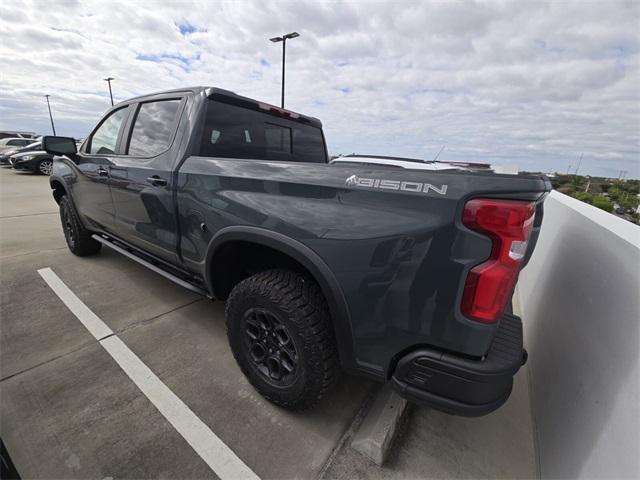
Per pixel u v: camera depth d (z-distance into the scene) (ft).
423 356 4.10
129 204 8.59
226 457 5.11
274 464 5.04
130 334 8.17
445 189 3.79
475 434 5.72
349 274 4.51
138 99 8.78
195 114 7.04
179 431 5.50
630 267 4.10
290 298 5.15
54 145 10.61
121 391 6.30
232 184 5.92
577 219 6.88
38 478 4.62
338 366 5.32
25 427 5.39
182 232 7.18
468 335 3.83
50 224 18.42
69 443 5.16
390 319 4.29
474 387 3.91
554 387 5.43
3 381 6.39
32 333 8.02
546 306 7.20
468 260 3.69
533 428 5.86
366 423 5.67
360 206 4.40
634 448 3.02
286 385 5.62
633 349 3.56
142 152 8.25
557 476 4.32
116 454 5.03
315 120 10.66
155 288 10.68
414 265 4.00
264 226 5.38
